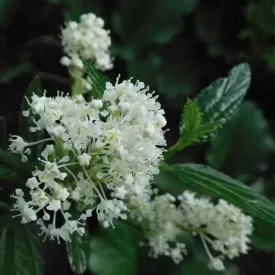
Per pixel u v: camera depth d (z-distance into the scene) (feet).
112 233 0.94
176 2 1.51
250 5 1.61
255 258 1.41
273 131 1.62
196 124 0.73
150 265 1.03
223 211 0.79
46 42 1.38
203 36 1.63
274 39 1.62
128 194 0.71
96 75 0.73
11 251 0.71
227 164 1.28
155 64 1.46
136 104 0.63
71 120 0.64
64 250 0.97
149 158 0.63
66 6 1.39
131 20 1.50
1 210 0.73
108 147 0.63
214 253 1.16
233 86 0.80
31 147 0.75
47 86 1.28
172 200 0.78
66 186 0.67
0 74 1.33
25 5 1.40
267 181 1.44
